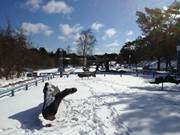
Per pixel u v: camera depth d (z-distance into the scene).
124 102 12.77
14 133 8.62
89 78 31.48
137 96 14.83
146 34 52.81
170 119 9.25
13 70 36.91
